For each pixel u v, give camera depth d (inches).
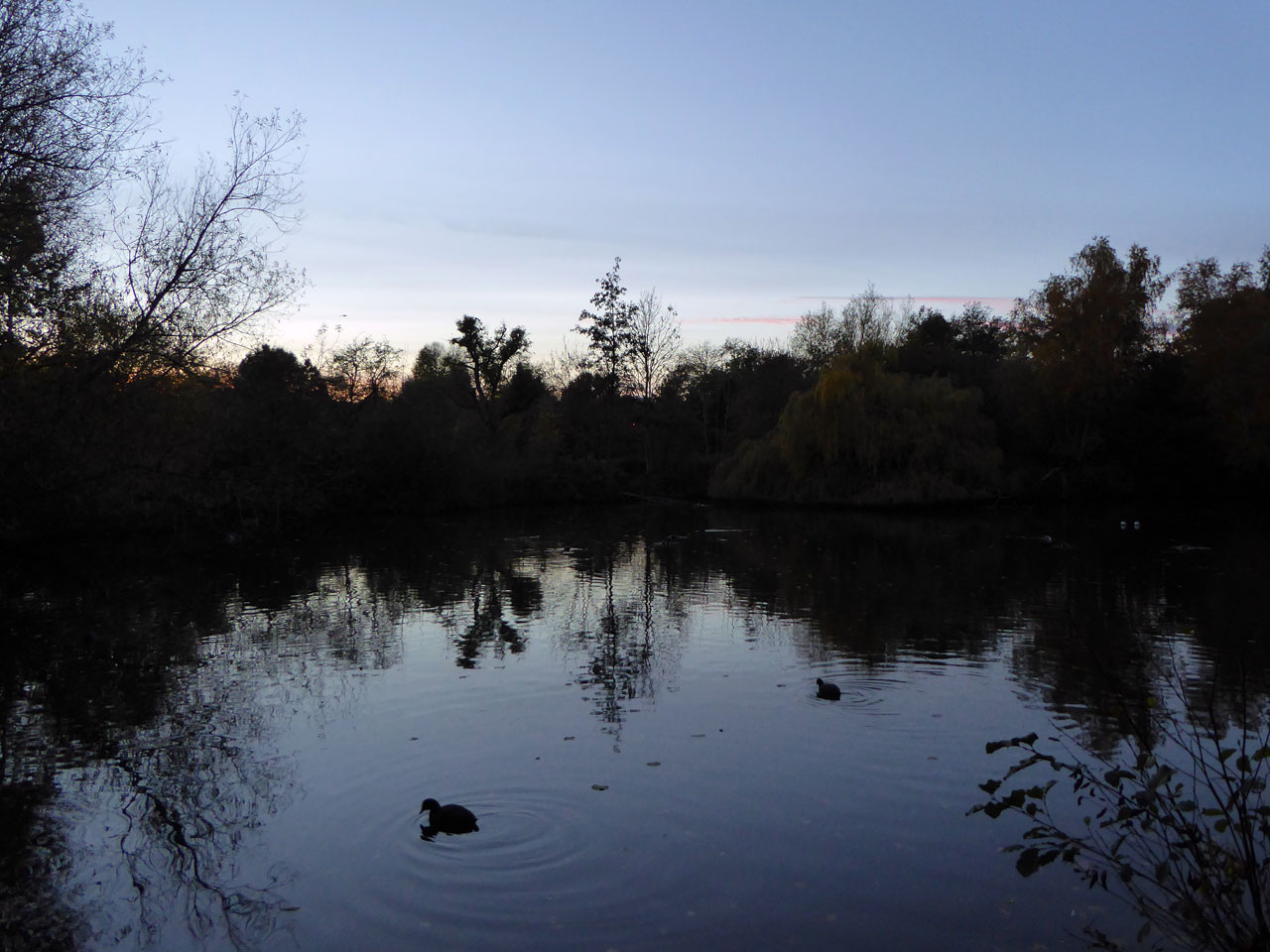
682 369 2716.5
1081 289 1978.3
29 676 535.2
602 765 366.0
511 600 785.6
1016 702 445.4
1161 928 239.6
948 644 581.0
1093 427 2069.4
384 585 885.2
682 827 306.7
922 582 856.3
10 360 693.3
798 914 251.0
